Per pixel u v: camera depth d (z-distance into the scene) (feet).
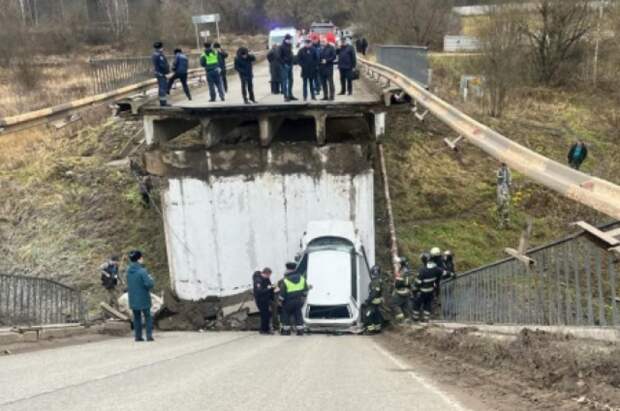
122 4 234.58
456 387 17.44
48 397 16.51
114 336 43.75
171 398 16.10
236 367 23.00
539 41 126.21
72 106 52.95
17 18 183.52
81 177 74.90
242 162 61.57
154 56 58.85
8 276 39.75
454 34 156.46
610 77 123.65
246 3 281.33
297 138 72.95
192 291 63.05
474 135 34.37
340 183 61.82
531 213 74.49
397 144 85.81
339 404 14.99
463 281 41.11
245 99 60.44
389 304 57.93
